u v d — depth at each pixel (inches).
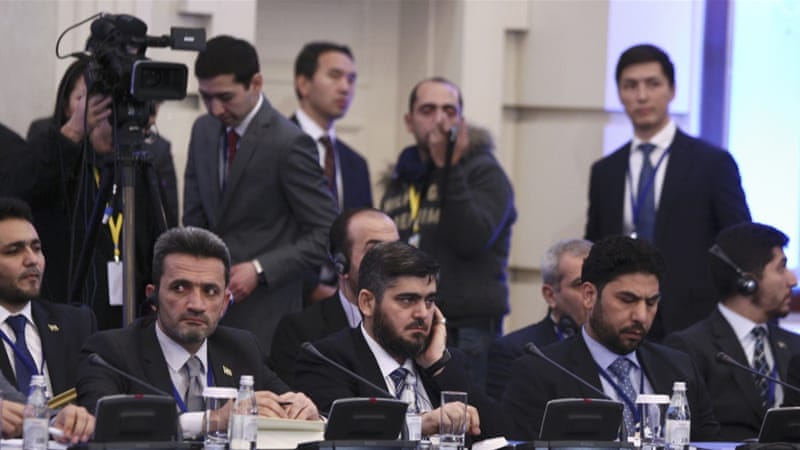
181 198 592.7
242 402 338.0
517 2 679.7
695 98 698.8
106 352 386.0
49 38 574.6
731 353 490.6
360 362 409.7
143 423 326.6
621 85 601.9
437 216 573.3
